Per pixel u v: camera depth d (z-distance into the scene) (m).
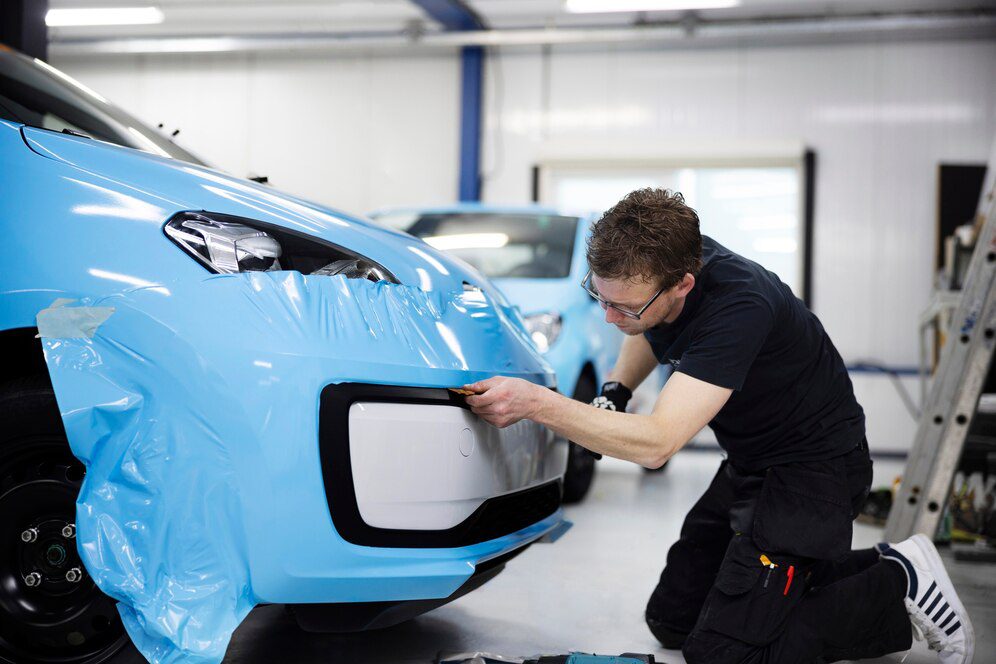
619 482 4.73
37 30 3.38
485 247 4.02
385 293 1.52
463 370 1.57
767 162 8.05
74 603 1.46
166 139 2.11
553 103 8.49
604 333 3.91
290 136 8.84
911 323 7.88
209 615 1.33
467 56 8.48
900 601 1.72
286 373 1.36
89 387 1.35
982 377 2.86
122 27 8.95
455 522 1.54
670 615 1.92
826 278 8.01
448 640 1.97
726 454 1.90
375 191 8.72
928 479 2.90
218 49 8.69
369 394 1.43
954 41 7.84
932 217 7.88
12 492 1.47
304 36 8.66
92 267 1.40
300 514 1.36
